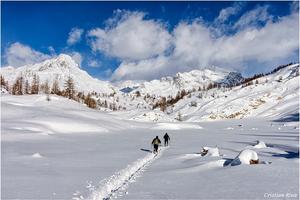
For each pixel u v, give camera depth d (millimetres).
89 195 15273
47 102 131125
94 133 73500
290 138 56250
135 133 80438
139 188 16891
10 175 20578
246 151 23641
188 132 88062
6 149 35906
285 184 15906
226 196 14422
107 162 27312
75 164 25891
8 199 14609
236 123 169000
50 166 24656
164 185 17516
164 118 179000
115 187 17734
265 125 136500
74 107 133875
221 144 46156
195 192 15531
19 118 77688
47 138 53281
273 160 24938
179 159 29219
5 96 131125
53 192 16000
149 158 31625
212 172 20688
